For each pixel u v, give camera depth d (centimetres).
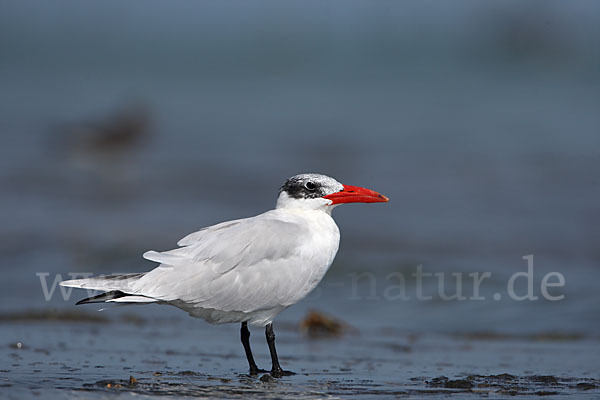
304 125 3319
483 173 2295
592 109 3356
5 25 8781
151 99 4244
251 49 7438
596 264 1446
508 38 5534
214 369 819
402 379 782
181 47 8019
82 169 2547
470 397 701
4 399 647
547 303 1205
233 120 3519
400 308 1205
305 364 866
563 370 841
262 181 2322
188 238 806
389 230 1706
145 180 2353
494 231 1691
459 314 1166
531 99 3703
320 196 854
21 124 3397
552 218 1794
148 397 675
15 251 1506
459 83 4481
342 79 5094
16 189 2194
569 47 5141
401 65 5803
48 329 1015
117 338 977
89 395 673
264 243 788
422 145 2758
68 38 8456
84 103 4172
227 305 788
